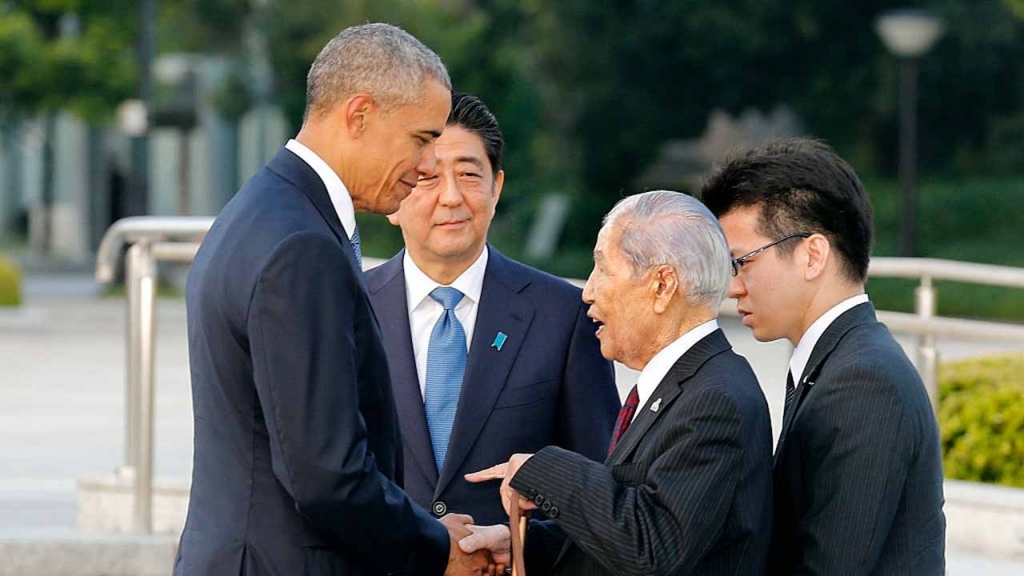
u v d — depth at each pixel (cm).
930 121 4556
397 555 553
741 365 535
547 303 677
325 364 524
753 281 557
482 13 4494
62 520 1220
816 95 4369
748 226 557
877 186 4475
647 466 527
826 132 4497
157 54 4497
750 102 4397
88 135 5372
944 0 4369
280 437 522
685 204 540
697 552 506
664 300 533
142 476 999
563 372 669
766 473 524
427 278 673
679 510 506
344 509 526
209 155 5559
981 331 1025
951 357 2564
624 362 552
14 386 2220
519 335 668
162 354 2625
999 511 996
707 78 4334
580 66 4334
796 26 4225
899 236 4150
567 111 4450
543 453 542
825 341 549
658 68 4322
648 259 532
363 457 530
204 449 548
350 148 556
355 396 532
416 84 554
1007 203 4197
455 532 595
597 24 4297
